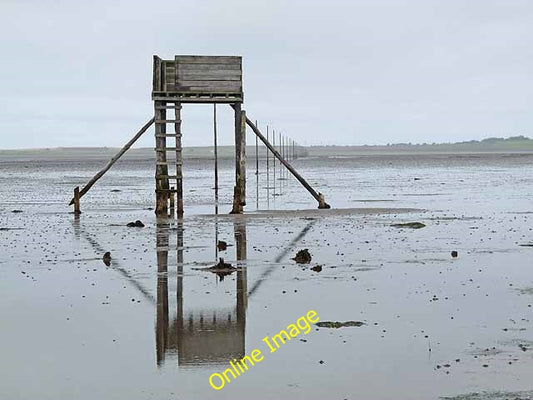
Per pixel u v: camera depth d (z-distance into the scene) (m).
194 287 20.80
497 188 69.00
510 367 13.34
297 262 24.73
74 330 16.25
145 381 12.88
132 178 104.06
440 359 13.85
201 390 12.41
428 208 45.94
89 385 12.70
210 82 41.28
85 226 37.03
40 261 25.58
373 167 144.75
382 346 14.73
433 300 18.75
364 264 24.27
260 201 53.94
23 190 72.00
